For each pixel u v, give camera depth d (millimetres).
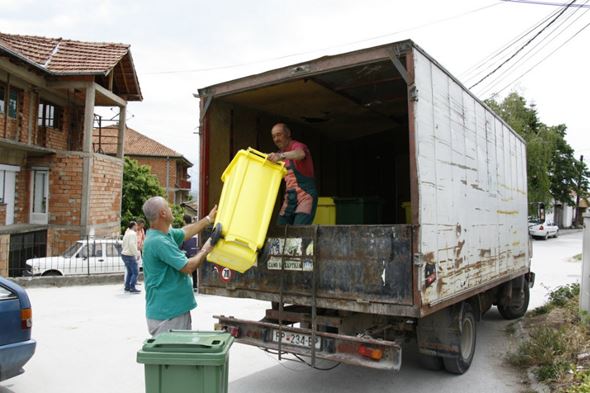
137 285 13508
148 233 4336
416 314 4184
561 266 18125
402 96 6832
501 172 7266
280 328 4934
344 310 4910
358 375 5910
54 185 18328
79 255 14438
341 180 9352
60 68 18000
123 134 21500
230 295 5453
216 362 3170
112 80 20641
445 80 5109
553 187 49594
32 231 17594
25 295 5070
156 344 3236
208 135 5941
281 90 6098
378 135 9398
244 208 4609
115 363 6352
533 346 6297
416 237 4234
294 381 5680
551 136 35344
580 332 6457
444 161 4945
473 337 6078
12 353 4828
